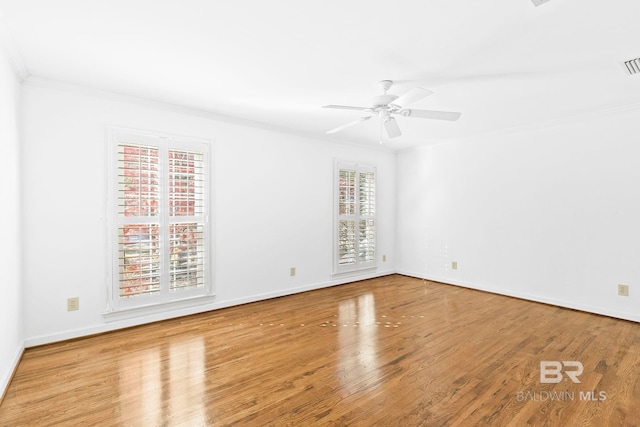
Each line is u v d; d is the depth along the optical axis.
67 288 2.85
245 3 1.73
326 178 4.80
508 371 2.32
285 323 3.31
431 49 2.20
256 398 2.00
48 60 2.38
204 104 3.36
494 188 4.48
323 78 2.69
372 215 5.38
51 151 2.78
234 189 3.87
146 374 2.29
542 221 4.02
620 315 3.44
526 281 4.16
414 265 5.52
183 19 1.88
